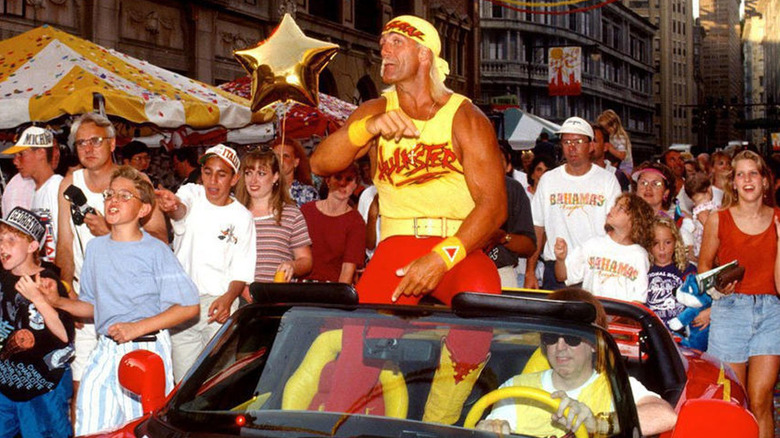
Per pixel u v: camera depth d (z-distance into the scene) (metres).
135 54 19.66
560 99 83.38
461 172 4.14
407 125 3.99
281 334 3.40
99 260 5.02
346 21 29.34
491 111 21.38
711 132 87.75
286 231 6.69
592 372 3.16
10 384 5.27
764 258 5.98
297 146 8.88
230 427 3.00
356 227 7.29
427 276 3.88
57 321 5.21
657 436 3.46
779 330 5.98
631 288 6.63
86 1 18.28
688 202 10.70
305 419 3.02
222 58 22.77
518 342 3.21
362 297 4.28
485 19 76.44
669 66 140.75
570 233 7.73
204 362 3.35
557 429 3.04
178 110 9.61
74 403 6.12
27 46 9.83
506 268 7.14
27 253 5.27
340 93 29.28
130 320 4.98
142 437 3.06
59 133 8.95
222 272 6.21
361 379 3.25
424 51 4.09
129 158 9.81
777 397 8.37
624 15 99.69
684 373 4.37
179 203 6.10
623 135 11.75
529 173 10.34
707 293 6.05
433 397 3.17
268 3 24.61
